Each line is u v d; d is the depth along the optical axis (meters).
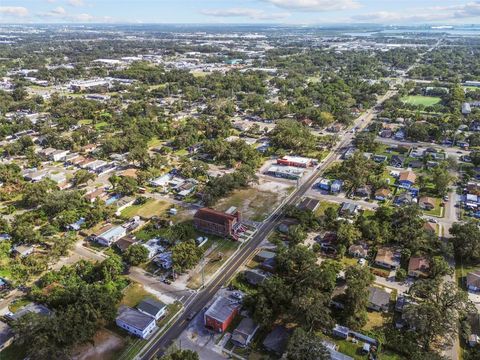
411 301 99.38
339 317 96.06
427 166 189.88
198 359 81.31
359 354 86.38
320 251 124.81
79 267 113.50
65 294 98.44
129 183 165.25
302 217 138.12
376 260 117.56
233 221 133.62
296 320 94.00
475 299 102.50
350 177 168.62
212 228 135.62
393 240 128.12
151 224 141.00
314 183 176.38
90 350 88.38
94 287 101.75
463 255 117.88
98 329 93.19
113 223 143.88
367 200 159.12
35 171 189.25
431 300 92.06
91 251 127.06
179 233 128.25
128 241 128.00
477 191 160.12
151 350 88.56
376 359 84.50
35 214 143.75
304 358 76.56
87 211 146.00
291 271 110.25
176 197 164.25
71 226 139.50
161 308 98.19
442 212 148.88
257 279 109.44
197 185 172.00
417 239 121.19
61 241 124.75
